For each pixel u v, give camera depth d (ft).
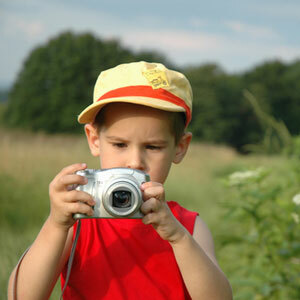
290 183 10.05
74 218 4.39
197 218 5.55
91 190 4.32
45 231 4.53
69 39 135.74
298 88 158.92
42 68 133.90
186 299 5.04
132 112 4.91
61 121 128.47
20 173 24.06
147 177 4.42
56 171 27.37
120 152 4.99
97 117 5.23
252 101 13.24
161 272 4.96
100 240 5.04
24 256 4.70
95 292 4.86
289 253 8.66
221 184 9.64
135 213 4.32
